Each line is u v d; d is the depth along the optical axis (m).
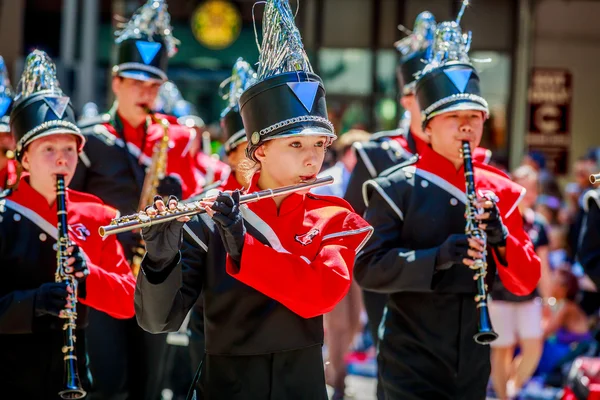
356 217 12.52
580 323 27.39
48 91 14.72
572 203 32.91
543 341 27.20
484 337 14.11
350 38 47.62
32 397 14.33
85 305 14.86
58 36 48.00
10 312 13.72
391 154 20.61
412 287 14.84
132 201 20.56
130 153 20.66
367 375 29.98
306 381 12.12
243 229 11.38
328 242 12.20
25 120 14.50
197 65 48.41
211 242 12.09
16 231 14.52
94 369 18.09
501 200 15.70
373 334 19.91
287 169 12.00
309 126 11.93
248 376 11.96
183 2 48.06
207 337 12.15
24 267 14.48
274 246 11.93
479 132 15.62
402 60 21.12
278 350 11.98
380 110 47.62
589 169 32.81
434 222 15.50
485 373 15.38
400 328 15.42
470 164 15.15
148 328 11.88
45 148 14.40
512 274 15.06
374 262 15.27
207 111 48.44
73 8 47.84
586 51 46.56
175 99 29.67
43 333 14.37
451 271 15.16
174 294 11.55
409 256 14.91
